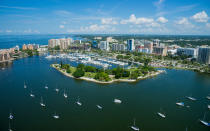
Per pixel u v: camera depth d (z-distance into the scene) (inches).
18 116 7869.1
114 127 7081.7
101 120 7618.1
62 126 7081.7
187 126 7327.8
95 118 7775.6
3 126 7047.2
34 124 7209.6
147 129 7022.6
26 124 7204.7
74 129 6875.0
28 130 6771.7
